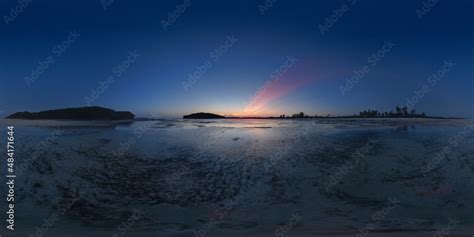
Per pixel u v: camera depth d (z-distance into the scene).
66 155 14.48
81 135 17.38
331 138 18.56
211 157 15.77
